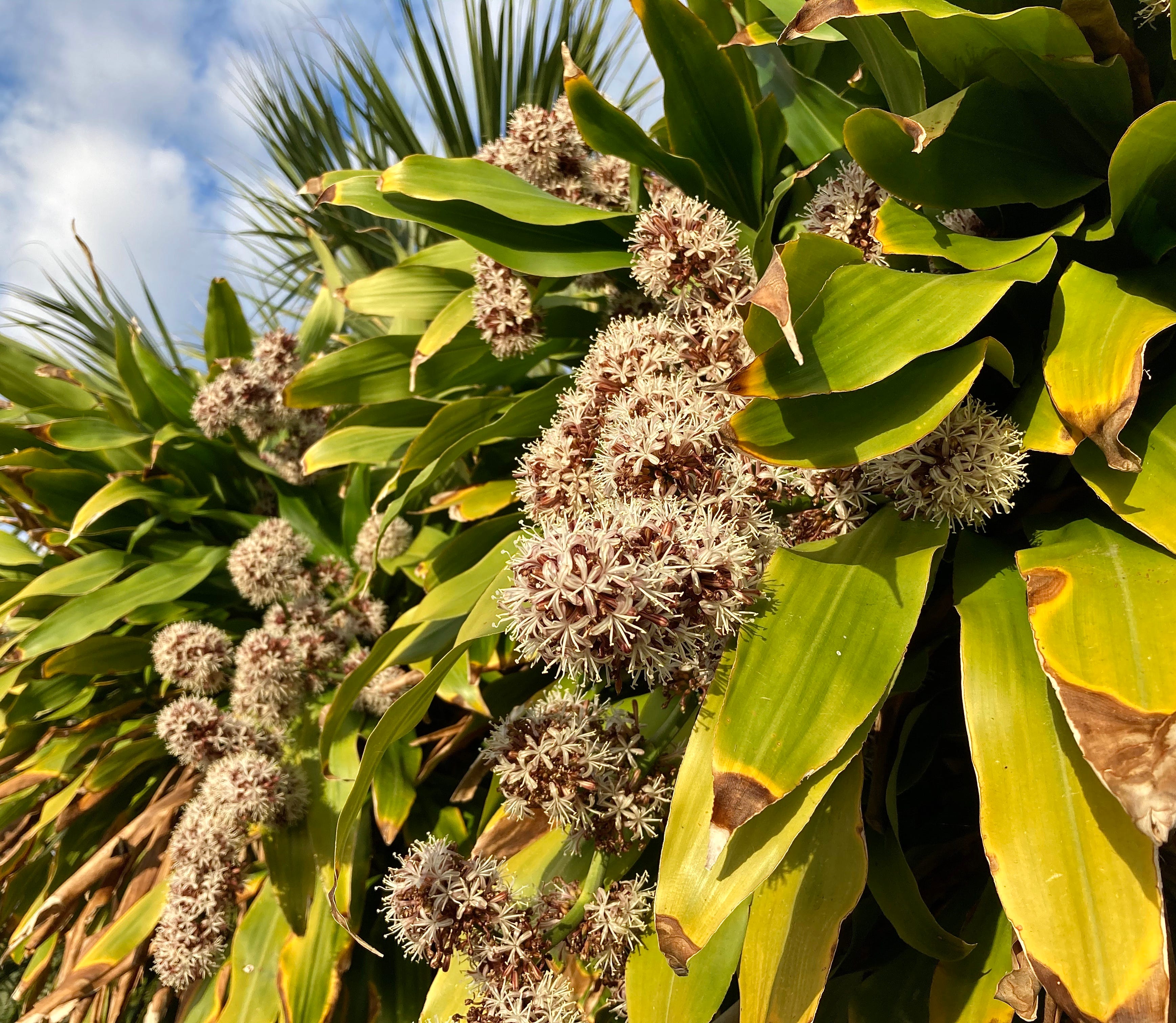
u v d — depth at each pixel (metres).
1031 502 0.38
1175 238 0.36
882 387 0.34
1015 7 0.39
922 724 0.43
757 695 0.32
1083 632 0.30
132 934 0.61
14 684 0.77
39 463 0.84
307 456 0.65
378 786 0.59
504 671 0.62
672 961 0.32
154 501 0.81
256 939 0.58
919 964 0.39
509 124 0.59
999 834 0.30
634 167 0.59
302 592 0.70
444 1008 0.43
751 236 0.52
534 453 0.41
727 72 0.49
